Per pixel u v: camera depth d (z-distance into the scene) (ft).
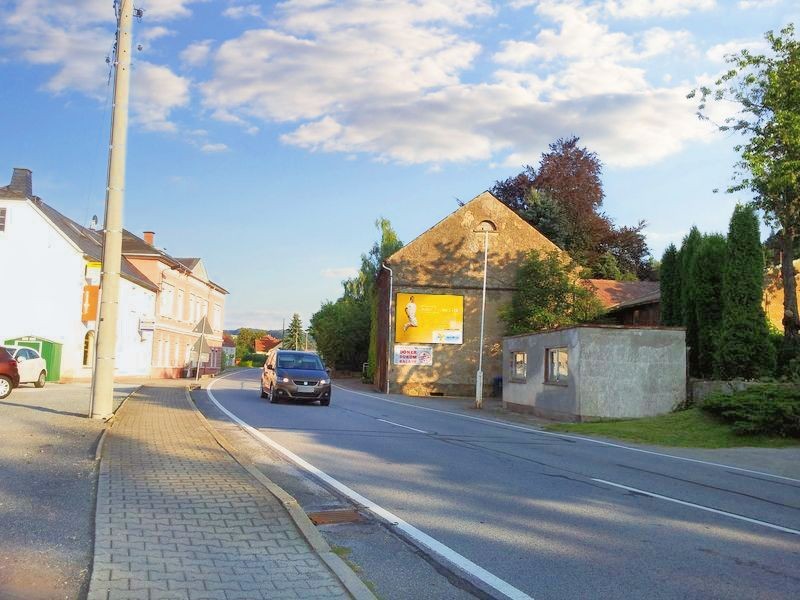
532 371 83.41
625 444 54.03
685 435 58.03
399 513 24.79
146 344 142.31
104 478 26.37
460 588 17.11
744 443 54.13
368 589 15.99
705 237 88.58
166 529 20.04
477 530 22.68
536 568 18.81
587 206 173.27
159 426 44.65
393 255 128.88
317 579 16.72
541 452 44.55
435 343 127.95
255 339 457.68
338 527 22.84
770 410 54.80
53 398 63.21
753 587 17.74
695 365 87.45
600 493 30.19
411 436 49.60
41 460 29.53
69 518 20.68
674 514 26.48
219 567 17.19
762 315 73.61
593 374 70.44
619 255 188.24
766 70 72.49
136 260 150.00
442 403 104.32
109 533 19.25
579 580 17.89
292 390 74.69
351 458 37.40
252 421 55.16
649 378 71.05
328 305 241.35
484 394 127.95
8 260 108.06
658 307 112.06
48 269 108.78
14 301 107.76
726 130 75.25
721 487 33.94
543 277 122.62
